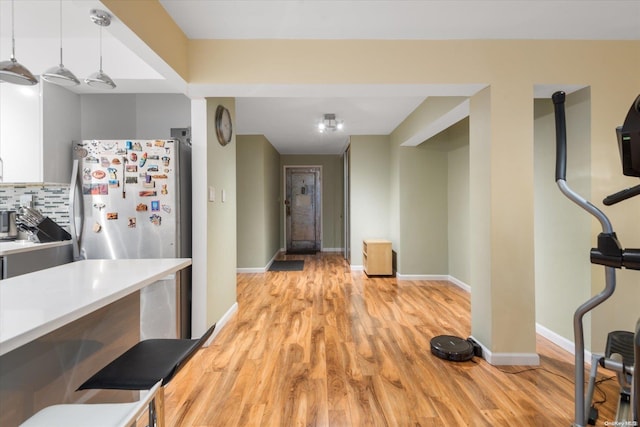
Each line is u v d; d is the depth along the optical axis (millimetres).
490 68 2449
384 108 4176
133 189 2559
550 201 2830
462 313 3590
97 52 2590
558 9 2086
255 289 4602
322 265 6395
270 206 6496
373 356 2559
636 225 2420
